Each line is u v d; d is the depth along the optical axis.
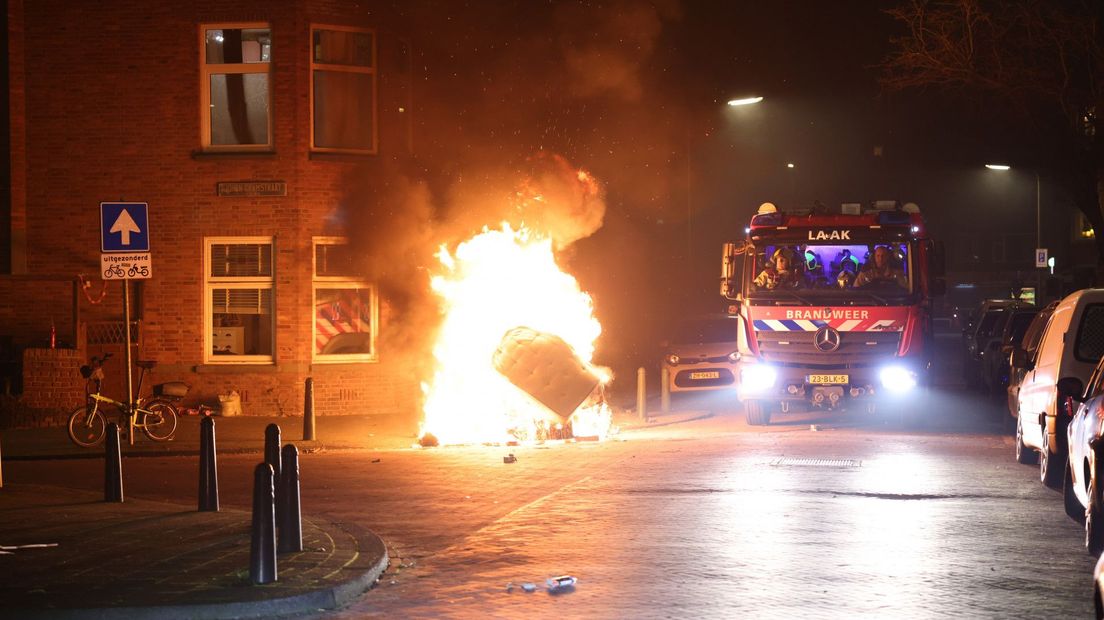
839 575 15.02
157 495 23.05
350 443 31.75
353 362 40.62
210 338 40.25
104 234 29.80
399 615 13.27
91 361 32.50
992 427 35.31
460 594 14.26
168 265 40.16
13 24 39.97
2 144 40.03
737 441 31.00
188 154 40.06
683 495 21.69
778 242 34.97
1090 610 13.20
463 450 30.25
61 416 36.97
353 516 19.95
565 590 14.34
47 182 40.22
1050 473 22.39
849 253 34.69
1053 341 24.06
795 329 34.78
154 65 40.06
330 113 40.69
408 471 25.86
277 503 18.23
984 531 18.03
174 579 14.37
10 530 17.94
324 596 13.69
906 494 21.66
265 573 14.07
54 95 40.19
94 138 40.19
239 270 40.28
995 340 45.88
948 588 14.29
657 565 15.70
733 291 35.94
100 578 14.43
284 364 39.91
